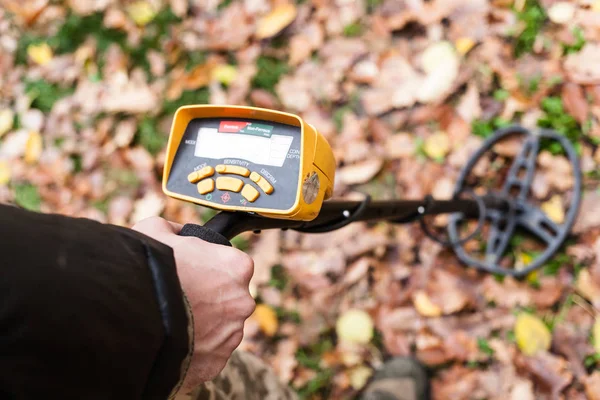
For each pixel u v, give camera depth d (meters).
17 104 2.29
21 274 0.46
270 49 2.12
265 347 1.77
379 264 1.77
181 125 0.84
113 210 2.05
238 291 0.66
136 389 0.53
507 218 1.69
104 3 2.37
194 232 0.71
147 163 2.09
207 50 2.19
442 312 1.68
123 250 0.54
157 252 0.57
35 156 2.19
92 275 0.50
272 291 1.82
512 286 1.65
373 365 1.70
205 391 0.93
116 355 0.50
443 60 1.89
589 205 1.64
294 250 1.84
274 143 0.80
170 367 0.56
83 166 2.14
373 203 1.10
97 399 0.50
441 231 1.77
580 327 1.56
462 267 1.72
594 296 1.57
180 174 0.84
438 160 1.82
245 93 2.09
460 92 1.86
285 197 0.78
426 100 1.88
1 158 2.21
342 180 1.89
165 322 0.55
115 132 2.16
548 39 1.80
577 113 1.70
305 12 2.11
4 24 2.44
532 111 1.76
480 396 1.58
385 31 2.01
